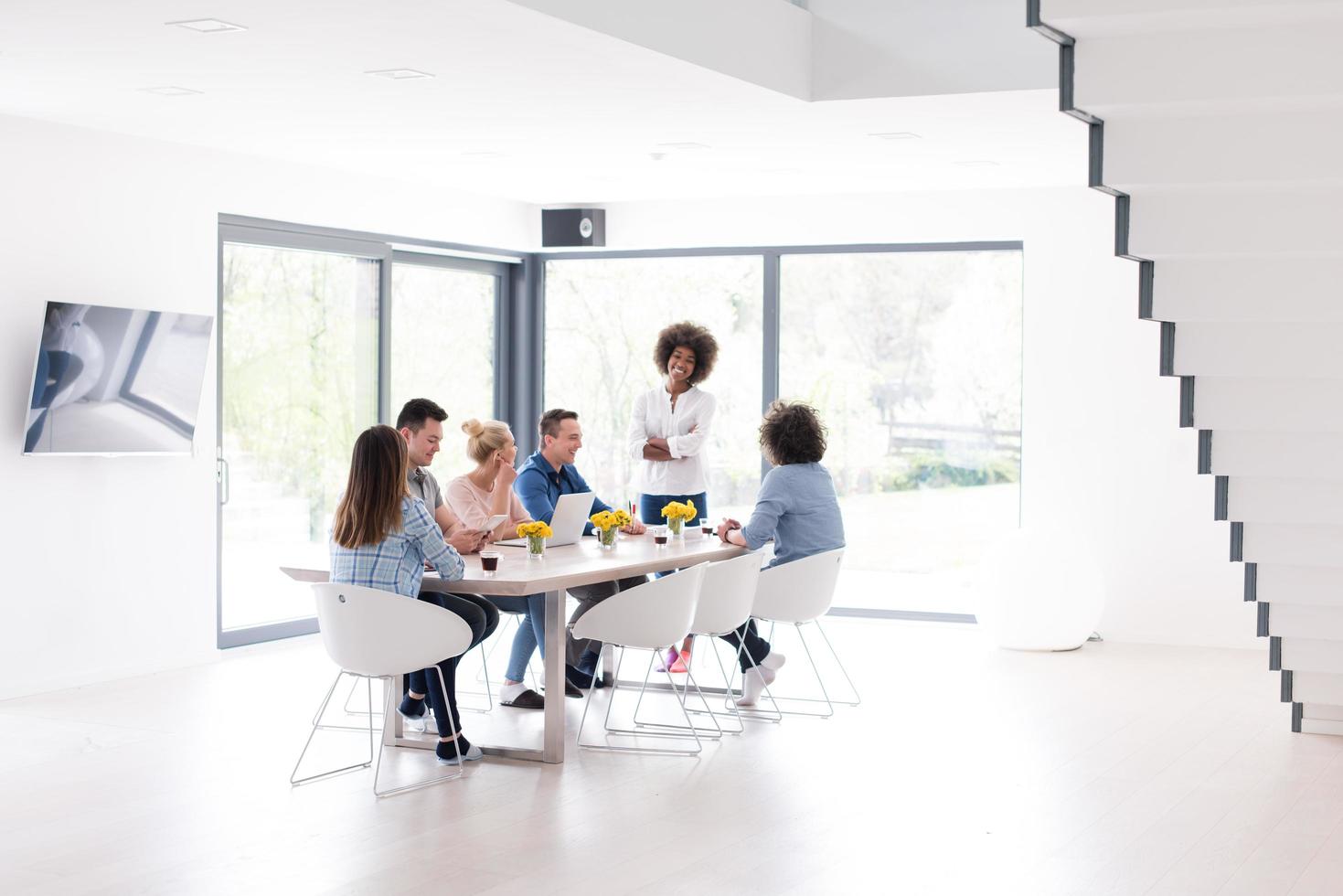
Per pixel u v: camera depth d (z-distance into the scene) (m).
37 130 6.90
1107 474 8.91
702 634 6.27
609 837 4.74
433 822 4.90
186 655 7.77
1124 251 4.64
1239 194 4.52
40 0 4.64
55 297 7.01
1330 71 4.04
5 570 6.85
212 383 7.89
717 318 10.07
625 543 6.70
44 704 6.77
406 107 6.50
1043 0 4.08
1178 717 6.70
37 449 6.84
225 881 4.28
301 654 8.15
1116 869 4.45
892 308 9.63
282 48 5.30
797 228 9.64
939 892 4.23
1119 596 8.89
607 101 6.31
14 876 4.32
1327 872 4.44
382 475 5.20
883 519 9.70
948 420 9.53
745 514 10.02
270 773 5.55
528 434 10.60
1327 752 6.00
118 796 5.20
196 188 7.71
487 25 4.95
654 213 10.02
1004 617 8.45
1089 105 4.24
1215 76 4.13
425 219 9.31
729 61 5.77
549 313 10.58
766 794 5.30
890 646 8.65
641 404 8.32
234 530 8.27
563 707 5.75
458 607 5.77
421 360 9.84
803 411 6.86
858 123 6.82
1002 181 8.77
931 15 6.17
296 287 8.62
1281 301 4.75
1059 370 9.01
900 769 5.69
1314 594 5.98
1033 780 5.53
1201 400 5.46
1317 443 5.54
